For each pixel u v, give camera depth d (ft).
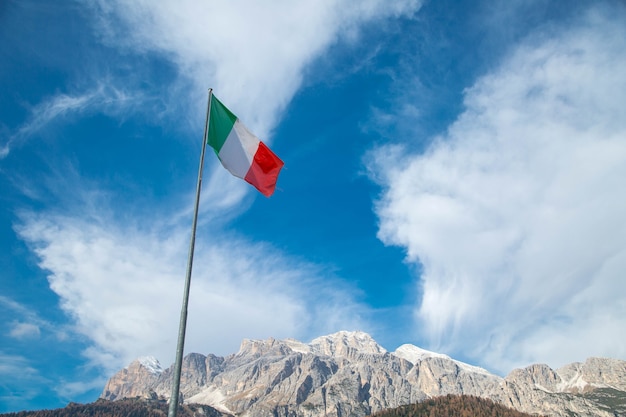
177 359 78.84
